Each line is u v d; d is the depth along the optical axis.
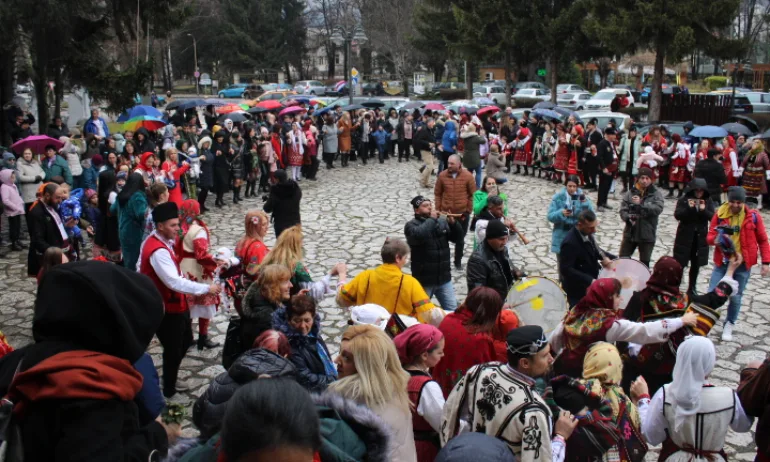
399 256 5.80
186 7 20.91
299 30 73.62
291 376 3.58
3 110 18.94
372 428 2.65
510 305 6.49
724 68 65.50
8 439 1.99
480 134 20.25
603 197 16.03
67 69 19.47
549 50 37.38
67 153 14.05
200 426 3.29
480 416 3.47
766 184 16.08
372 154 25.70
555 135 20.33
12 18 15.90
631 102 38.50
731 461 5.64
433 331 4.20
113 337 2.11
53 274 2.12
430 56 58.94
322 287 6.15
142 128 16.94
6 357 2.25
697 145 17.33
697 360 3.85
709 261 11.98
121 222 8.58
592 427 3.74
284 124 20.75
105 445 1.95
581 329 4.99
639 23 28.42
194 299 7.12
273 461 1.66
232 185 16.98
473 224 11.34
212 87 69.44
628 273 6.92
